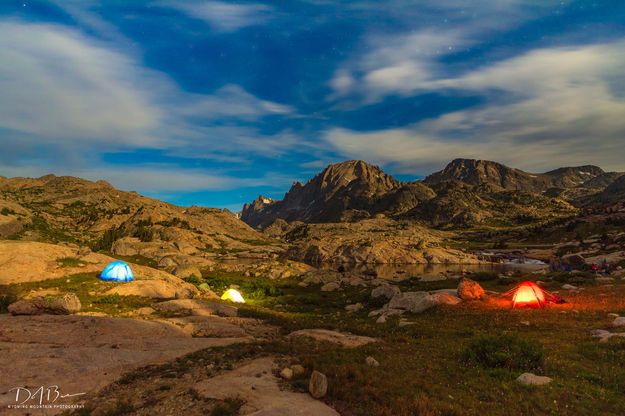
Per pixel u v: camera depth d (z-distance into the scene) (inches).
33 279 1524.4
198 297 1571.1
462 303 1154.7
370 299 1519.4
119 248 4202.8
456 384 479.2
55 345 669.9
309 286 2333.9
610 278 1649.9
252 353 638.5
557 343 679.7
